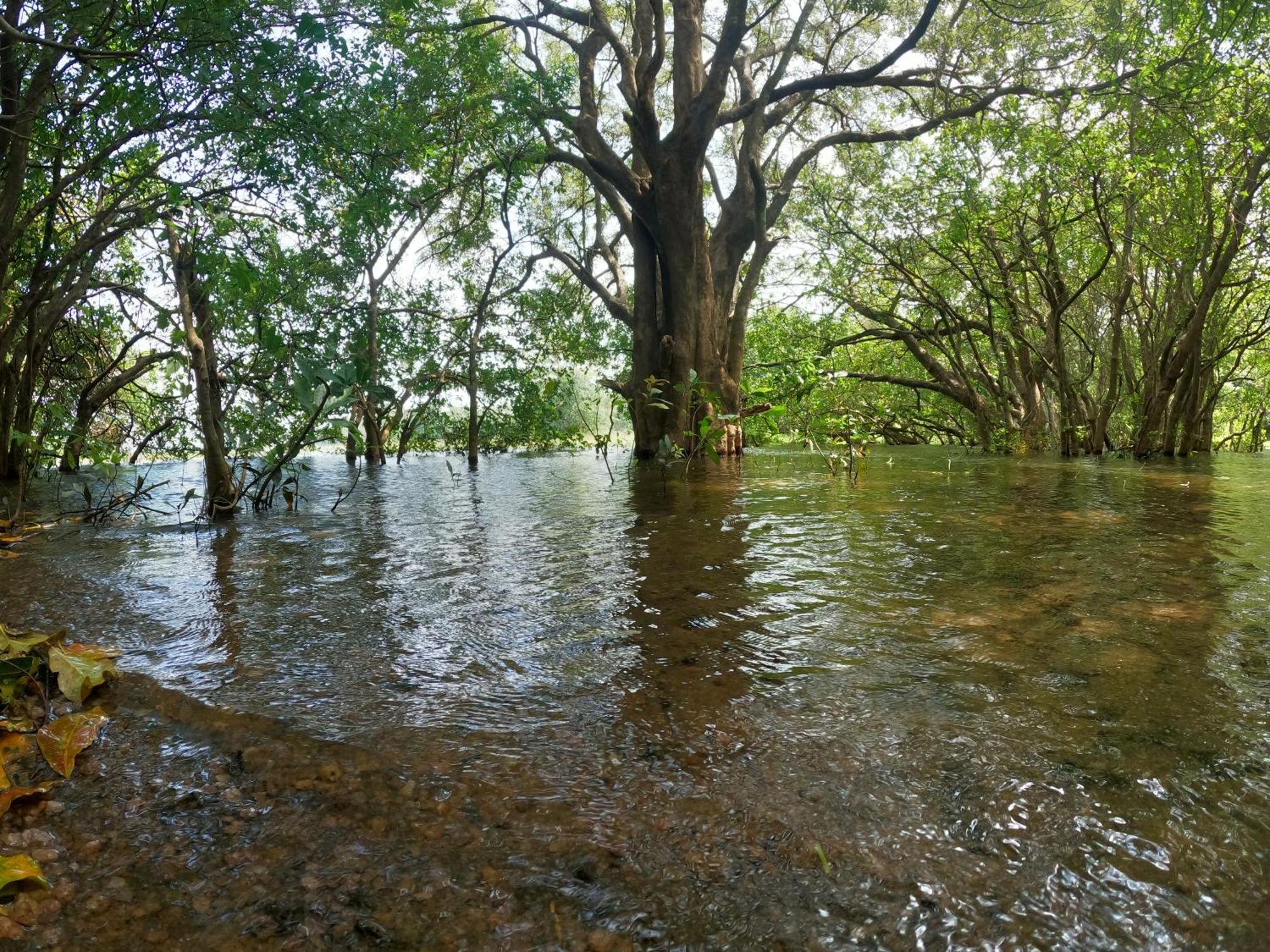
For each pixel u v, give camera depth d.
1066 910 1.09
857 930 1.07
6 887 1.17
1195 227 11.97
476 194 14.12
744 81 16.69
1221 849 1.21
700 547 3.94
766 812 1.36
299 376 5.71
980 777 1.45
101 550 4.11
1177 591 2.86
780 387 11.08
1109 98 10.98
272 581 3.27
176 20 5.38
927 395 22.72
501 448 16.55
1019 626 2.42
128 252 9.94
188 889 1.20
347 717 1.81
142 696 1.98
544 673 2.09
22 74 5.95
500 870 1.23
